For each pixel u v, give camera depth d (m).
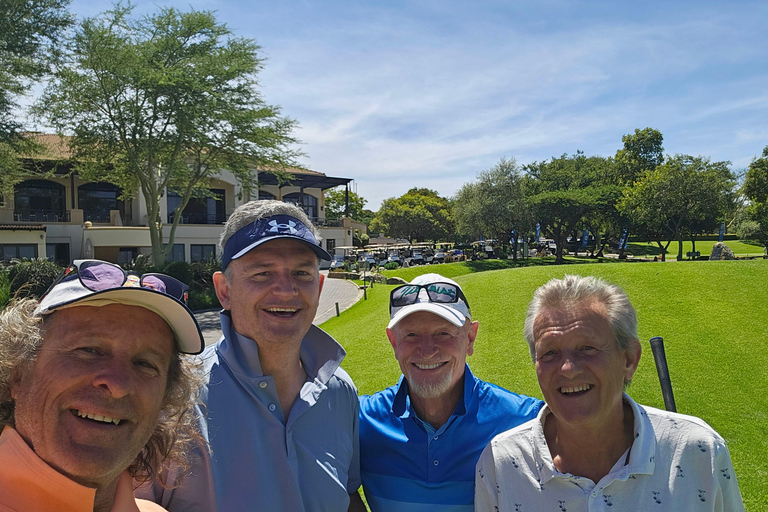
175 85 22.84
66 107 22.66
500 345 10.58
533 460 2.08
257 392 2.15
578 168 65.19
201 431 2.00
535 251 61.31
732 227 67.31
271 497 2.05
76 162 27.09
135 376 1.42
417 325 2.63
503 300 13.19
